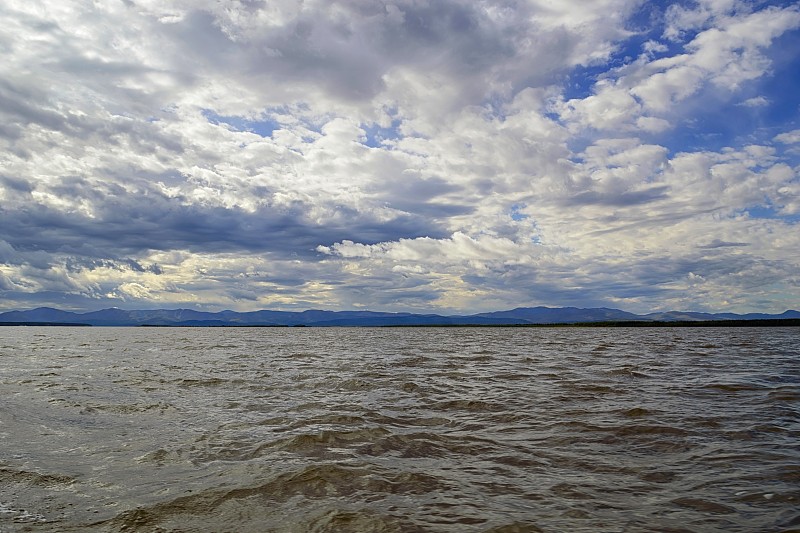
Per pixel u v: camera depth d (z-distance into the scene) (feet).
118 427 49.16
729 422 47.83
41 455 39.42
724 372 91.81
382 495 29.68
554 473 33.86
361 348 195.00
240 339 302.04
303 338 324.39
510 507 27.48
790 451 37.81
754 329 469.16
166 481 32.91
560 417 51.78
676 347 178.60
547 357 136.77
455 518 25.90
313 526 25.18
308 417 53.06
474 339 295.28
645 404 58.39
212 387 77.00
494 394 68.03
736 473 32.78
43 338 299.17
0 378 87.30
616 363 113.80
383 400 64.13
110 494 30.60
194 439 44.16
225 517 26.71
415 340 284.20
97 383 81.25
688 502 27.84
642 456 37.58
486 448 40.50
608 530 24.11
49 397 66.54
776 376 84.12
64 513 27.61
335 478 32.71
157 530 25.14
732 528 24.06
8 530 25.29
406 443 42.14
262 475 33.65
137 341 260.62
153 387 76.89
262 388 75.72
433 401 63.00
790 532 23.38
